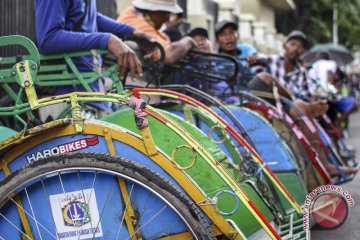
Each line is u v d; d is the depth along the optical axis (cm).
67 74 415
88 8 440
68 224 304
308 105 618
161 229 296
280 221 390
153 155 296
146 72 535
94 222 301
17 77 317
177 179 295
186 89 441
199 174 331
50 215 304
